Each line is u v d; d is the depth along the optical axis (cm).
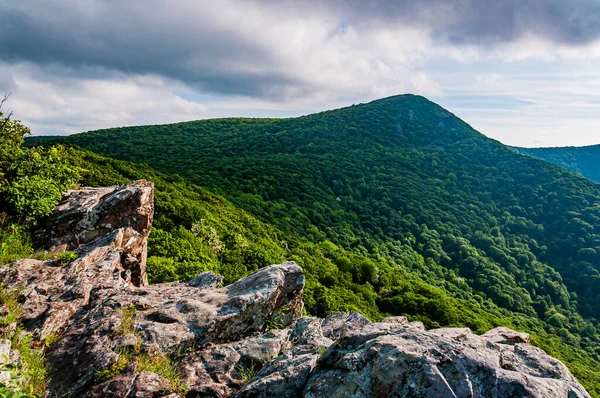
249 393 454
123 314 669
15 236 945
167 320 671
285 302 823
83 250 955
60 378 503
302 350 613
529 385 394
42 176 1116
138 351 570
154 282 1698
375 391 395
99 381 496
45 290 707
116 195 1154
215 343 671
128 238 1098
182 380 532
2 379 418
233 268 2747
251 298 733
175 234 2758
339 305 3155
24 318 598
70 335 600
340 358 460
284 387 457
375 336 492
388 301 4291
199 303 735
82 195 1195
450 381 387
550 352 4150
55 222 1052
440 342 439
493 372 399
